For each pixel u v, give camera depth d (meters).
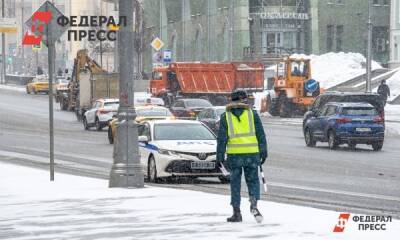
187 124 55.75
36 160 71.19
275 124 123.12
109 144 89.62
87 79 132.38
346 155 74.12
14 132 109.50
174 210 33.91
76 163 68.25
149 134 54.84
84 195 40.94
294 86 135.62
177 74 144.25
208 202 36.88
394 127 107.44
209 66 145.50
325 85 174.00
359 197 43.31
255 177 29.94
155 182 53.03
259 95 151.00
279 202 40.06
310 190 47.16
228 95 145.62
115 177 45.22
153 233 27.64
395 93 155.12
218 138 30.25
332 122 80.69
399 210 37.34
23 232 28.80
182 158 51.75
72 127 119.25
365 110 80.38
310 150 80.31
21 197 40.56
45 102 178.25
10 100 182.62
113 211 34.06
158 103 115.06
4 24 108.12
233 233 27.09
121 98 45.38
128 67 45.56
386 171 59.28
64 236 27.66
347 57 186.00
